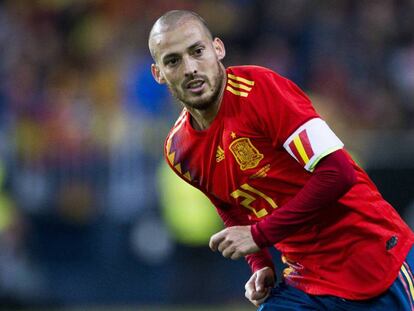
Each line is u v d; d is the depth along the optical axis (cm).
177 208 4056
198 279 4097
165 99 4575
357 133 4409
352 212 1661
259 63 4944
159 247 4097
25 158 4209
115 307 4109
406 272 1680
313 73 4944
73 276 4131
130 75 4706
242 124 1633
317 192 1581
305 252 1714
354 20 5191
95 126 4334
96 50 4975
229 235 1620
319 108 4625
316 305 1736
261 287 1820
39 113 4588
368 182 1700
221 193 1752
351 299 1681
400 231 1692
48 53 5025
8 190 4141
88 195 4153
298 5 5159
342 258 1678
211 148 1689
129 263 4125
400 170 4066
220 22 5103
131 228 4122
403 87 4966
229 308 4012
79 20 5181
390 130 4716
